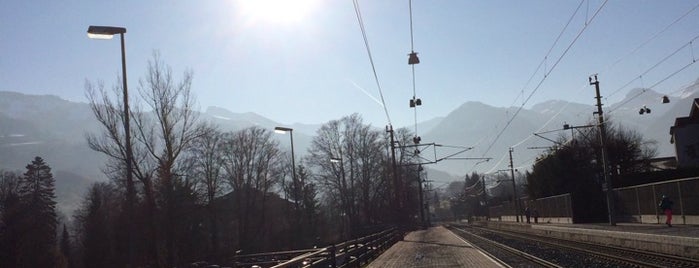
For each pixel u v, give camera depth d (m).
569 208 56.34
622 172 66.31
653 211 40.41
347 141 82.88
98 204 54.91
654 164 75.94
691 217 34.12
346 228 82.38
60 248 61.53
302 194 75.62
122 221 35.69
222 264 22.02
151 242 25.81
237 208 66.50
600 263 20.86
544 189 66.50
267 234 68.56
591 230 33.66
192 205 39.75
